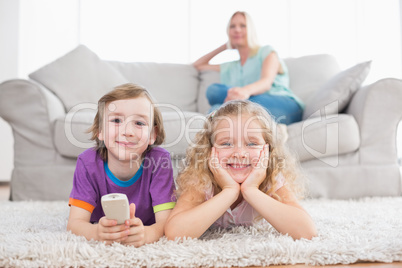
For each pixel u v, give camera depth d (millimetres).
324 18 3910
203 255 906
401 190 2168
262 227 1231
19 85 2102
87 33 3791
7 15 3600
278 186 1235
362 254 911
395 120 2178
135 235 996
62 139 2045
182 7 3869
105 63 2592
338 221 1337
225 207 1080
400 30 3889
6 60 3592
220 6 3871
